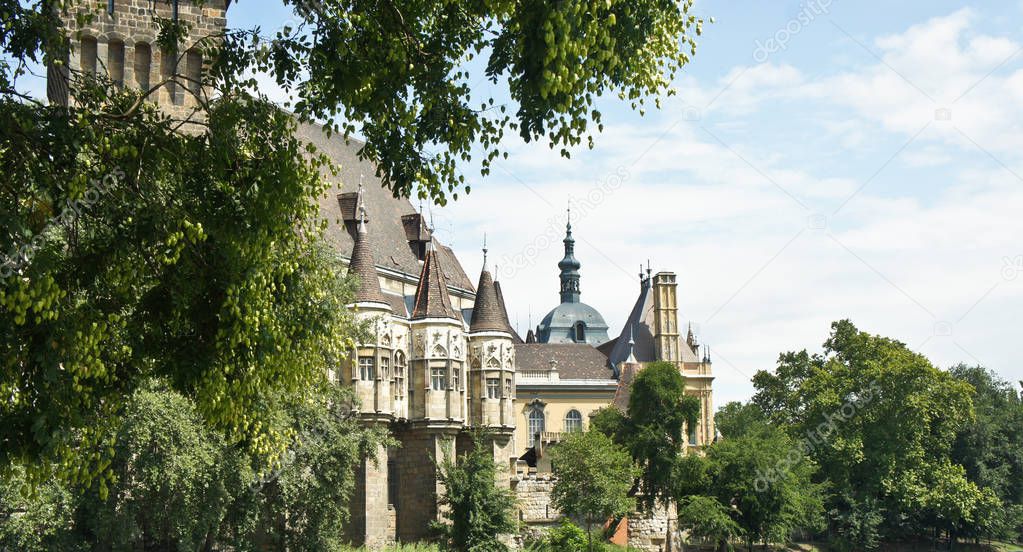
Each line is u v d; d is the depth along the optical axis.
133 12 48.16
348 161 93.94
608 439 86.31
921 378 97.00
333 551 59.31
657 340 124.31
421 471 82.75
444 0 24.75
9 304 20.38
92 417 23.52
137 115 24.64
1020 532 116.69
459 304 100.94
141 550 55.00
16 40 22.42
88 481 23.05
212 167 24.98
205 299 25.09
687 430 91.19
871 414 98.00
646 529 90.62
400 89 25.36
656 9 24.17
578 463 82.06
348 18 24.67
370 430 64.44
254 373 24.80
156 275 24.98
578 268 183.88
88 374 21.91
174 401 47.47
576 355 129.62
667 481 88.00
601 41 23.03
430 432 82.69
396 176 25.83
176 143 24.98
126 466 48.19
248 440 26.62
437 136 25.33
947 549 107.31
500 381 89.31
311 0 25.09
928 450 103.31
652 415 89.94
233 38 25.69
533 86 23.06
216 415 25.12
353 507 75.56
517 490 89.94
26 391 21.83
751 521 87.38
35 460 21.72
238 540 55.12
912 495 97.50
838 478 97.44
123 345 24.17
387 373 80.19
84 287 23.59
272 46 25.39
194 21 47.03
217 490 49.12
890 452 96.69
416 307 85.44
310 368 26.77
